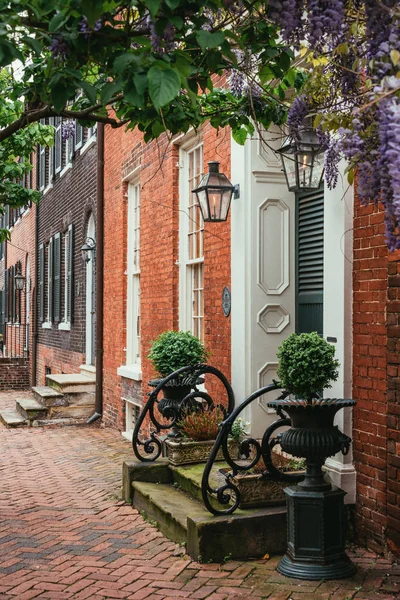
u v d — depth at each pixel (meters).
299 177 5.81
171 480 7.28
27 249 24.92
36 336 22.62
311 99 4.85
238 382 7.55
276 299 7.51
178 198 9.77
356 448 5.76
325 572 4.98
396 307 5.21
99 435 12.37
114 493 7.87
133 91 3.51
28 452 10.82
